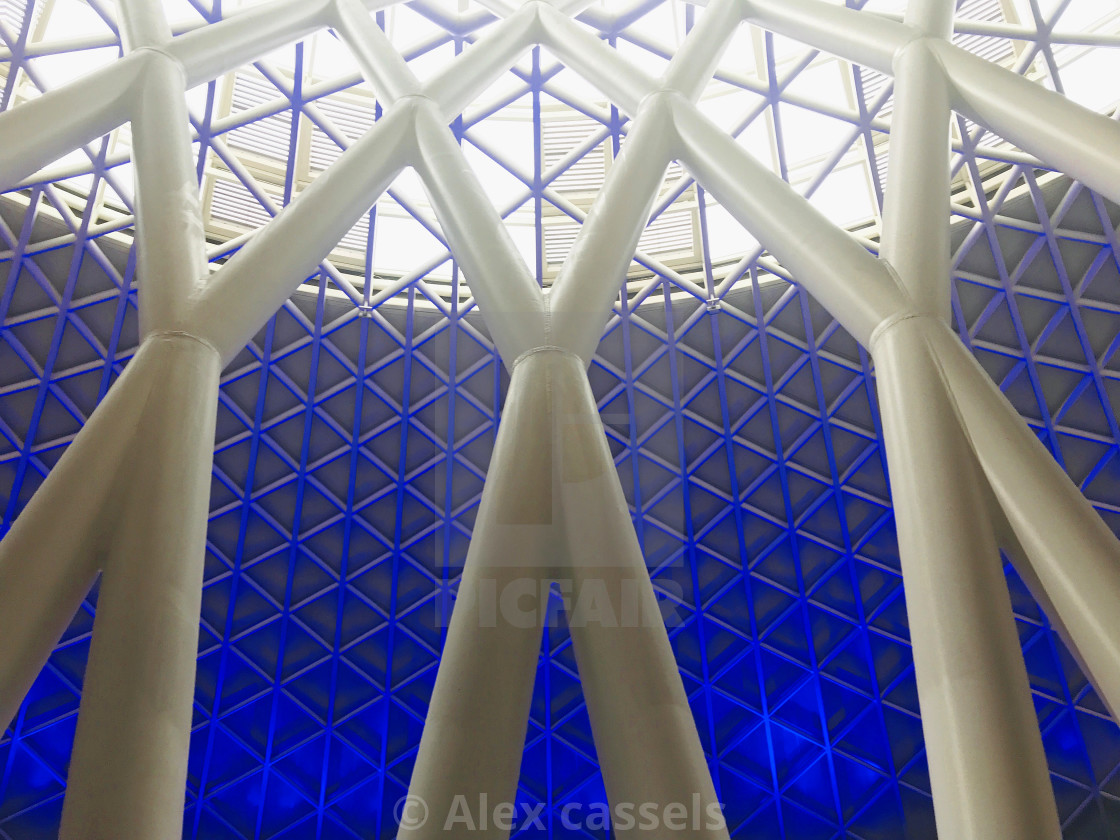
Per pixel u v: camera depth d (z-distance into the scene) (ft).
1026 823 17.80
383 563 90.33
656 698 18.66
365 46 41.39
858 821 92.12
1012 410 22.29
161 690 19.79
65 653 87.35
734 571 90.58
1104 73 76.54
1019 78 30.76
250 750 91.86
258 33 40.40
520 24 43.86
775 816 92.94
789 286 83.35
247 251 28.07
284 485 87.66
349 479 88.28
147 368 23.91
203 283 26.71
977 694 18.99
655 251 86.94
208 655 89.56
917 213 27.66
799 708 92.73
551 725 92.48
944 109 31.35
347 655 92.22
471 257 27.76
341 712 92.99
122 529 21.33
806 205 28.45
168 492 21.81
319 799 93.40
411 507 89.56
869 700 91.30
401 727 93.61
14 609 20.17
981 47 78.84
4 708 19.83
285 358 84.79
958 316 82.79
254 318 26.94
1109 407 82.28
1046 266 80.23
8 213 75.05
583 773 92.79
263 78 79.41
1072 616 19.51
